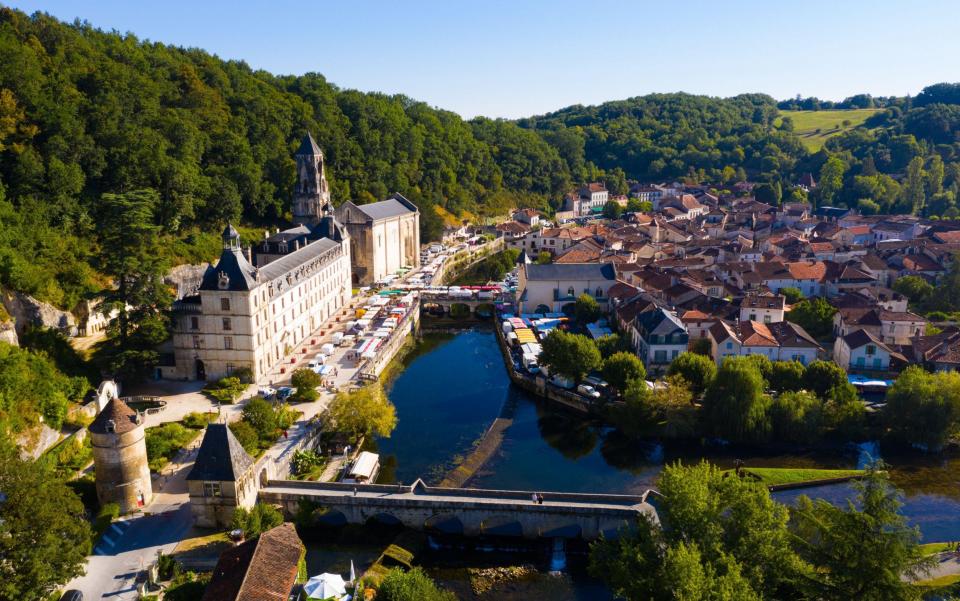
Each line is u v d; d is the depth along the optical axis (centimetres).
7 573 6481
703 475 7444
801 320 16162
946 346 13738
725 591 5741
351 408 11419
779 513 7162
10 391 9794
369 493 9362
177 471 10106
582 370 13700
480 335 19375
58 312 12950
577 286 19362
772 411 11925
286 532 7362
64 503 7125
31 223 14212
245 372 13588
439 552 8869
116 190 17512
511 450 11981
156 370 13750
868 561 6200
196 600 7162
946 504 10100
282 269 15562
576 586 8244
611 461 11556
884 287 18638
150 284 12925
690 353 13162
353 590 7575
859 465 11231
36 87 16800
